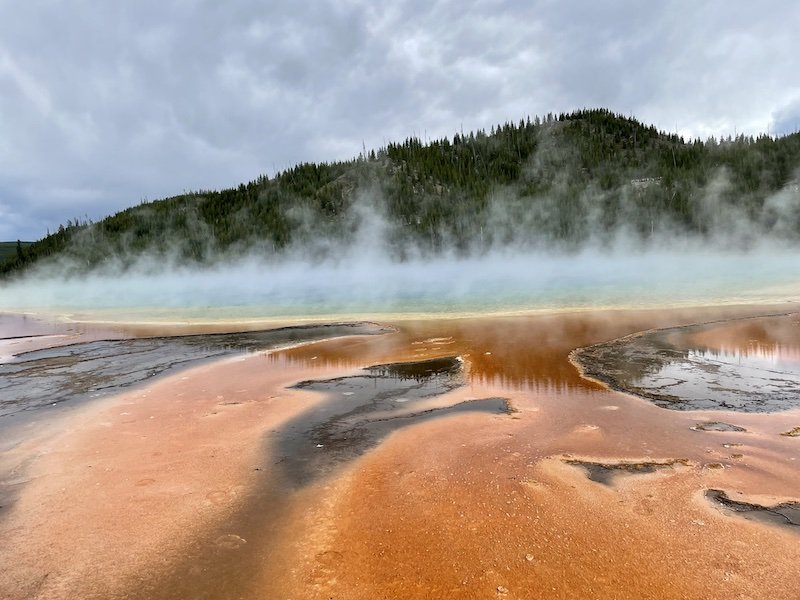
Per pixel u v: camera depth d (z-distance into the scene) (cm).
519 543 356
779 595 291
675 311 1480
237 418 672
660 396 689
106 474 499
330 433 607
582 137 12600
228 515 412
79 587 327
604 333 1166
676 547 342
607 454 507
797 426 564
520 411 657
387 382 844
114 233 8900
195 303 2889
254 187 10494
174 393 818
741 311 1411
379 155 11619
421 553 350
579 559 334
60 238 8819
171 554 359
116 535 386
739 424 576
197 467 512
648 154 10988
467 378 838
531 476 463
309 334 1427
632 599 293
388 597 306
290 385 848
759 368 811
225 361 1079
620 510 395
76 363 1120
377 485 460
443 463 504
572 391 734
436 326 1433
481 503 416
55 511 426
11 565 352
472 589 309
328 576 329
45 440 605
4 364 1138
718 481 438
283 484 469
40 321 2217
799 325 1146
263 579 329
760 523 368
